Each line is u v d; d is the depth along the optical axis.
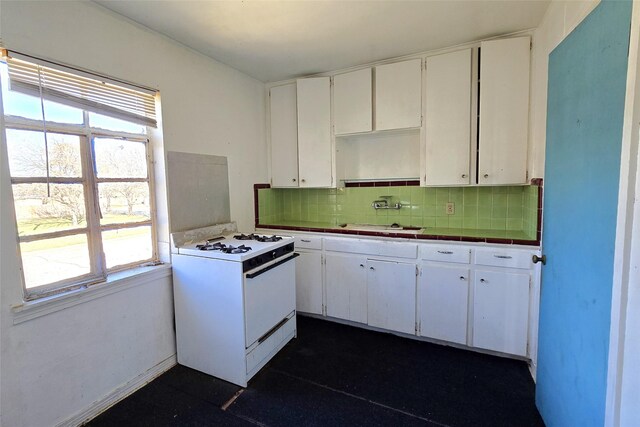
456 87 2.36
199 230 2.37
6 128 1.42
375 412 1.74
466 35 2.21
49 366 1.54
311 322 2.86
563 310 1.38
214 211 2.56
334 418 1.70
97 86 1.76
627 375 0.92
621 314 0.94
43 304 1.50
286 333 2.44
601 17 1.07
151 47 2.04
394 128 2.60
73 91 1.65
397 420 1.68
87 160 1.76
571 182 1.31
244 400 1.85
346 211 3.21
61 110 1.64
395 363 2.20
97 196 1.81
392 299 2.53
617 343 0.96
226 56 2.50
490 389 1.92
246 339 1.95
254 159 3.04
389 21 2.00
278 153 3.15
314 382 2.00
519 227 2.54
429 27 2.09
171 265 2.16
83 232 1.75
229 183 2.73
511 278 2.13
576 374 1.25
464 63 2.32
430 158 2.49
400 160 2.92
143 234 2.12
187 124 2.31
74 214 1.70
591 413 1.12
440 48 2.42
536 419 1.67
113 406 1.81
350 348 2.40
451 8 1.86
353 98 2.75
